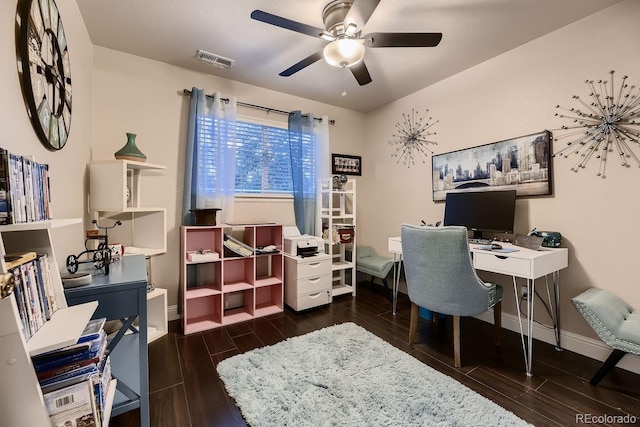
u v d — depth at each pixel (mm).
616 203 1863
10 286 697
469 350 2098
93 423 923
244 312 2826
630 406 1495
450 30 2111
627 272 1822
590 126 1961
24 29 1047
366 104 3656
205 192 2744
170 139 2662
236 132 2982
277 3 1832
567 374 1789
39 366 856
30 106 1102
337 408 1464
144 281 1272
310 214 3373
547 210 2182
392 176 3574
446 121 2914
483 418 1390
